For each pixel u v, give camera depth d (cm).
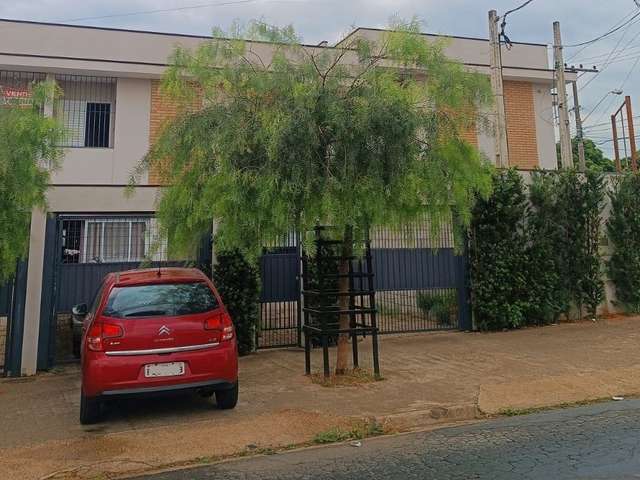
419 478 443
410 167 657
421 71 707
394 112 634
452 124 695
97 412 604
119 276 650
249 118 647
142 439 546
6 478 454
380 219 664
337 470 471
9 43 1536
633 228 1350
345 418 599
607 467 449
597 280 1298
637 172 1415
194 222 664
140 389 580
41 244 934
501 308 1180
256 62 709
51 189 903
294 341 1073
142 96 1622
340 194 646
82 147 1556
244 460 506
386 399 682
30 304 919
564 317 1285
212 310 628
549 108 2022
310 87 647
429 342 1081
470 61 1841
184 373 596
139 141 1596
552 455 485
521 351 966
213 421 609
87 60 1546
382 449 526
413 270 1184
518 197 1220
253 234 666
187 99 699
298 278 1080
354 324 834
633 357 889
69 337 939
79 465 482
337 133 639
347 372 826
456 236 780
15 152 626
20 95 777
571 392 700
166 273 657
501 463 470
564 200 1272
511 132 1947
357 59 700
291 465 489
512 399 675
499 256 1188
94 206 959
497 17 1409
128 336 584
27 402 724
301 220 655
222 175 619
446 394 698
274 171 619
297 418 601
